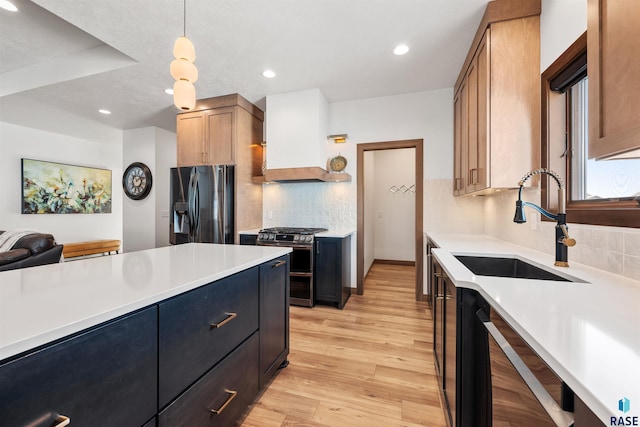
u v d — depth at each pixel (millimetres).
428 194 3352
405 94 3441
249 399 1467
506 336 814
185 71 1480
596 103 872
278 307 1816
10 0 2004
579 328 666
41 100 3586
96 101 3619
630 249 1138
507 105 1894
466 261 1862
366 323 2699
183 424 1017
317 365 1969
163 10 1948
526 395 658
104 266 1295
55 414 637
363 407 1554
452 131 3275
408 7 1949
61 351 650
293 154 3389
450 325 1322
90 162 5836
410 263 5473
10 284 979
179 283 1017
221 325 1217
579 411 491
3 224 4621
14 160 4734
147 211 4805
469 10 1979
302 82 3123
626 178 1265
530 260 1599
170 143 5086
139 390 847
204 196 3457
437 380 1792
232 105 3469
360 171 3613
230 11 1972
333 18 2059
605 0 838
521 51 1871
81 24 2092
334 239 3102
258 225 3912
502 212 2504
